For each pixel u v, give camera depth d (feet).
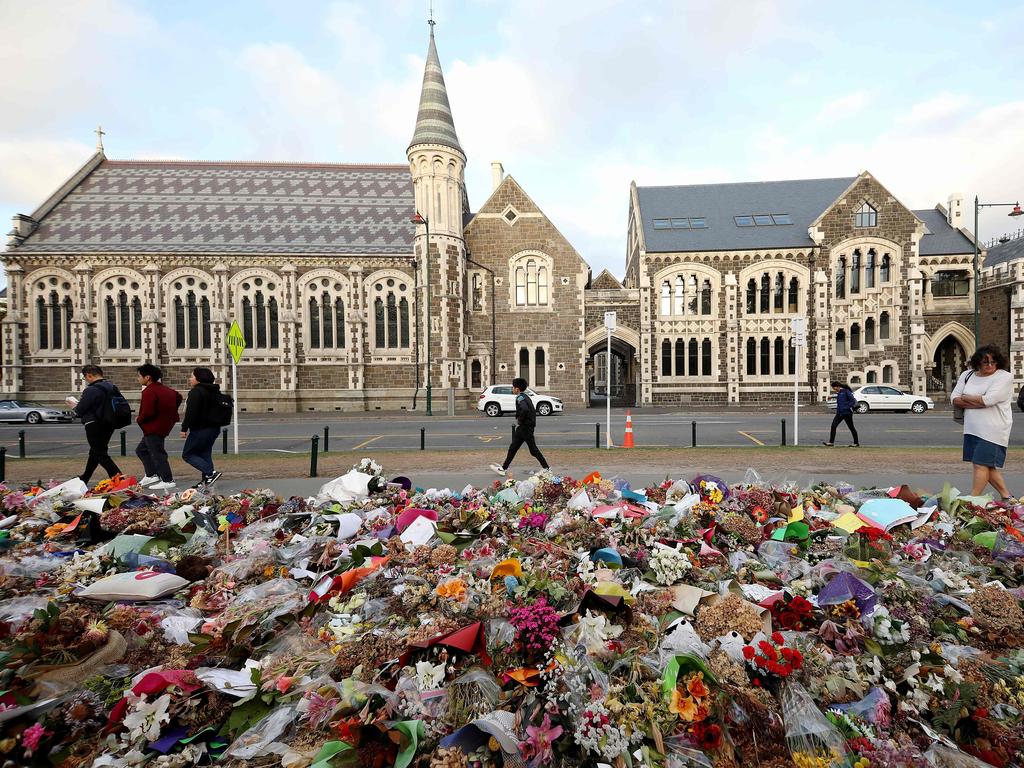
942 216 127.34
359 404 112.47
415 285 112.88
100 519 17.79
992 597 11.09
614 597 10.52
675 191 132.16
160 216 118.11
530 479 21.97
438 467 36.50
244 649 10.23
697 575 12.50
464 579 12.37
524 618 9.53
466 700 8.29
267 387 112.06
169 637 10.73
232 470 36.19
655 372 115.75
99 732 8.09
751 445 48.65
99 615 11.11
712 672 8.38
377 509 19.49
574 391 115.96
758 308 113.91
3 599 12.54
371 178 133.80
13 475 35.37
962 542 15.33
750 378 114.21
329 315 114.93
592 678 8.49
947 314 115.75
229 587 13.34
